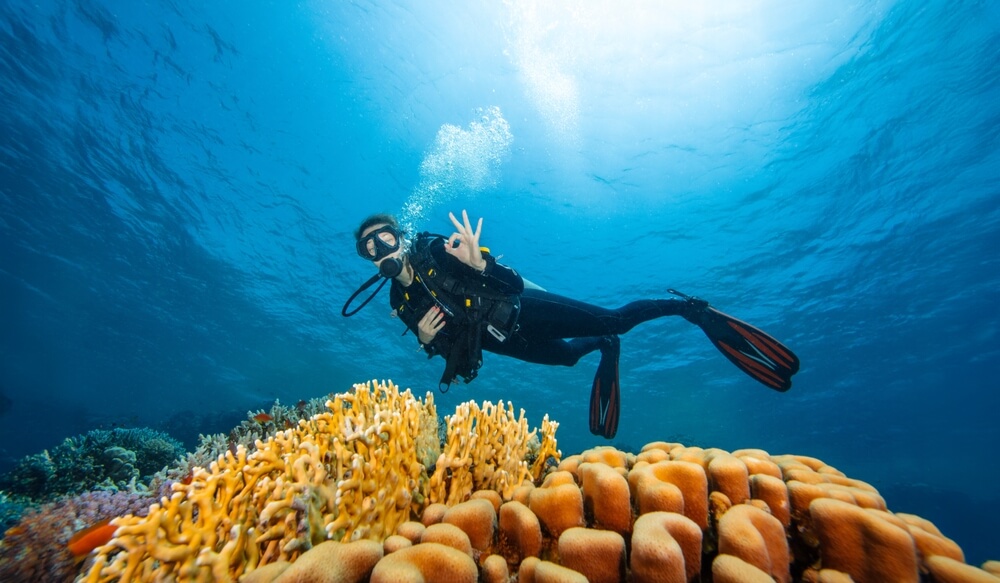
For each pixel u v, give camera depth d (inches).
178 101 721.0
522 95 715.4
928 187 739.4
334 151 824.3
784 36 595.8
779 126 701.9
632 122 730.2
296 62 696.4
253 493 72.1
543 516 67.6
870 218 796.0
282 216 911.0
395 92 737.6
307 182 862.5
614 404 222.5
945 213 767.1
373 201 913.5
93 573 54.2
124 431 296.8
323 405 209.8
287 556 64.9
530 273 1027.9
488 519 64.0
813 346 1062.4
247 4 621.0
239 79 707.4
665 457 87.0
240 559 63.9
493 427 98.3
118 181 830.5
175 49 659.4
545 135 767.1
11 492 221.6
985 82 607.2
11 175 805.2
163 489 145.3
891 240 819.4
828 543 57.7
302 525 66.9
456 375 153.8
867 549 54.7
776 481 68.4
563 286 1052.5
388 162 847.7
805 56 614.5
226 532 67.1
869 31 582.2
